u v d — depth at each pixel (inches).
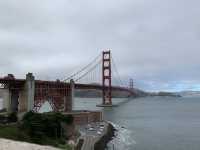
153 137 4845.0
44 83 5511.8
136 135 5039.4
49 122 3705.7
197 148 4015.8
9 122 3998.5
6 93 5054.1
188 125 6614.2
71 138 3914.9
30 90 4906.5
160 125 6545.3
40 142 3270.2
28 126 3511.3
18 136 3208.7
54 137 3604.8
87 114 5590.6
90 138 3937.0
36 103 5339.6
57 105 5915.4
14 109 5044.3
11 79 4810.5
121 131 5452.8
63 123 4249.5
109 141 4407.0
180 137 4901.6
